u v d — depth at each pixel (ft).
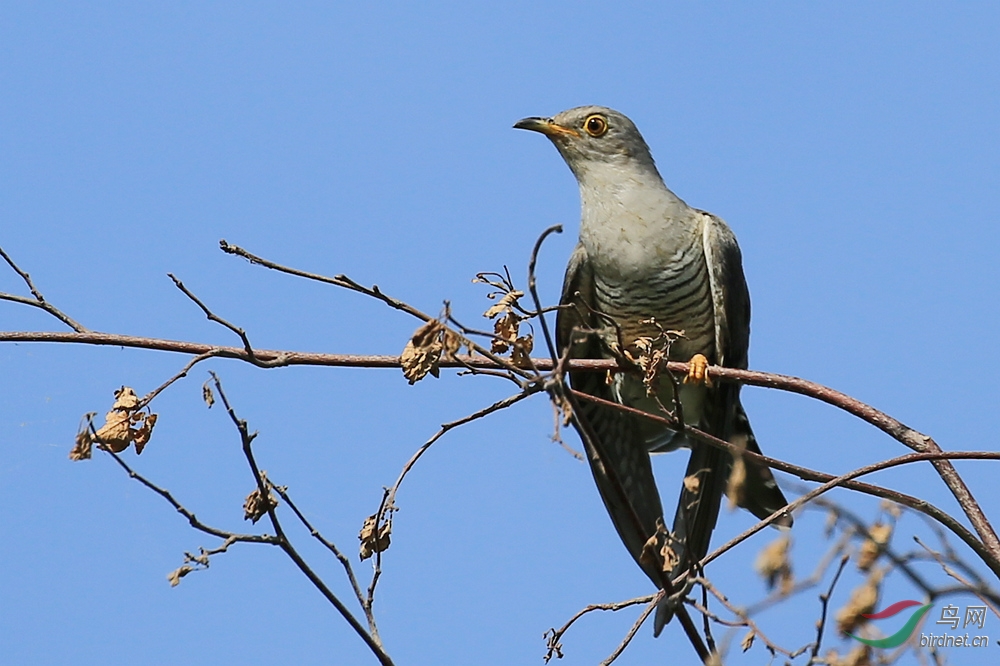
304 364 25.89
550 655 25.16
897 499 22.13
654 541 23.32
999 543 22.62
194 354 25.86
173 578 20.29
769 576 18.42
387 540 23.16
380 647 21.62
